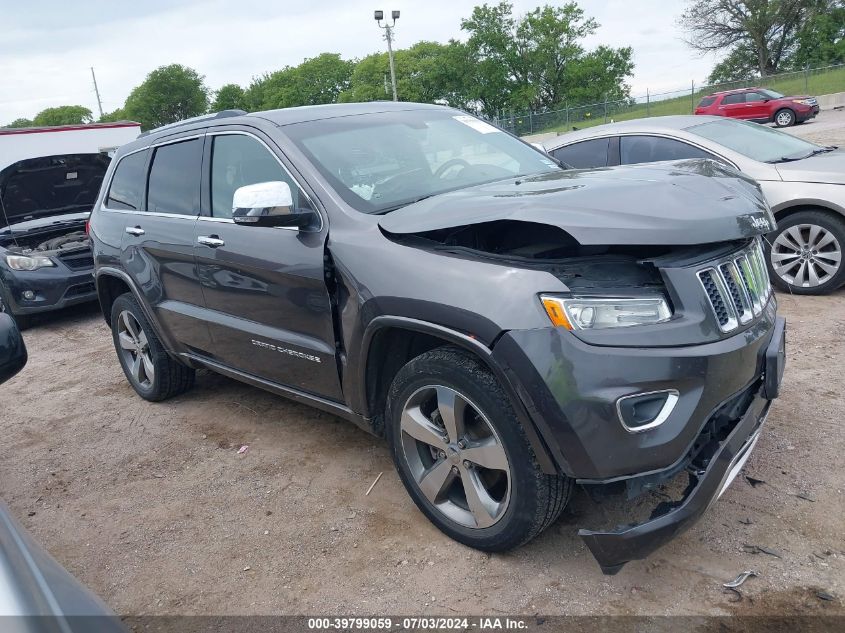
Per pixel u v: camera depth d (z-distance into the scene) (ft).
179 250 13.51
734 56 181.16
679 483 10.55
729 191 9.20
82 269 27.27
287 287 11.16
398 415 9.91
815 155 20.71
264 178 11.96
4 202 27.66
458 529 9.66
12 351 10.04
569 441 7.91
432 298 8.82
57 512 12.30
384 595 9.08
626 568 9.04
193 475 13.02
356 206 10.61
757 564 8.86
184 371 16.42
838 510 9.75
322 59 269.85
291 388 12.30
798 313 18.11
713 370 8.03
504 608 8.58
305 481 12.25
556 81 195.93
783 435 11.87
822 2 165.27
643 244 8.00
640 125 22.13
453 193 10.61
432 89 210.79
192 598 9.53
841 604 8.08
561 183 9.89
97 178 29.78
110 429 15.75
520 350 7.98
